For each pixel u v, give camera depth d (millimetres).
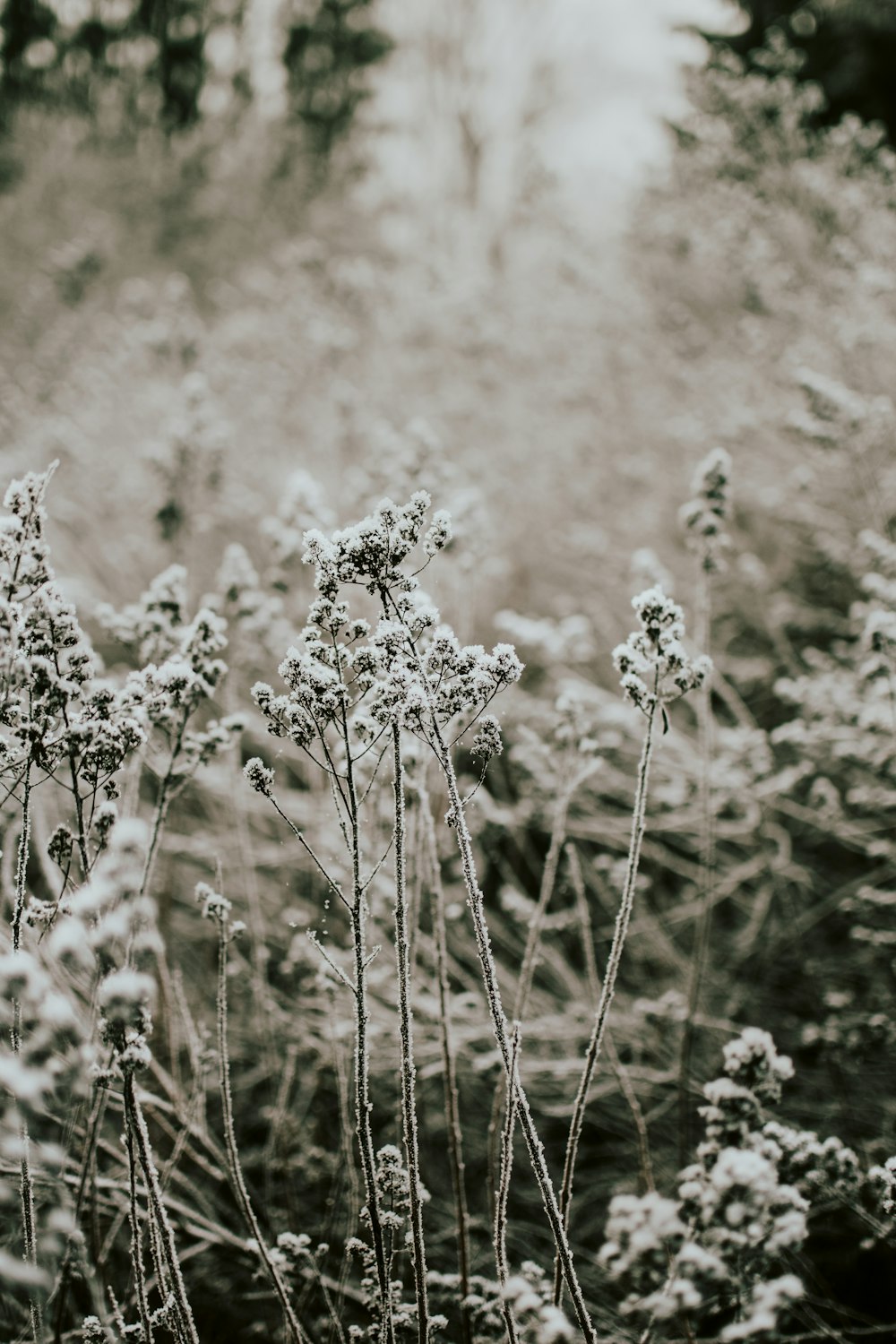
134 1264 1499
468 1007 3061
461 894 3445
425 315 6805
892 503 4391
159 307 7504
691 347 5844
